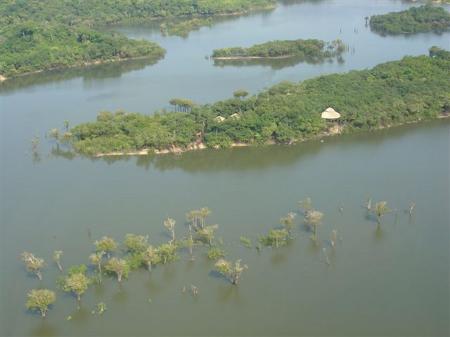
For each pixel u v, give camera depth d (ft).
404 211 443.73
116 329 338.34
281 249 403.54
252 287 367.04
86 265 394.73
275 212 448.65
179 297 361.71
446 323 332.80
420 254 393.70
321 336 326.44
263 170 523.70
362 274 375.66
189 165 542.16
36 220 453.17
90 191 497.05
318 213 414.82
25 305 358.84
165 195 483.92
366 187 480.64
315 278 373.40
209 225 431.84
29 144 599.98
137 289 370.12
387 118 602.85
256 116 583.58
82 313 351.46
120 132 590.96
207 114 593.83
